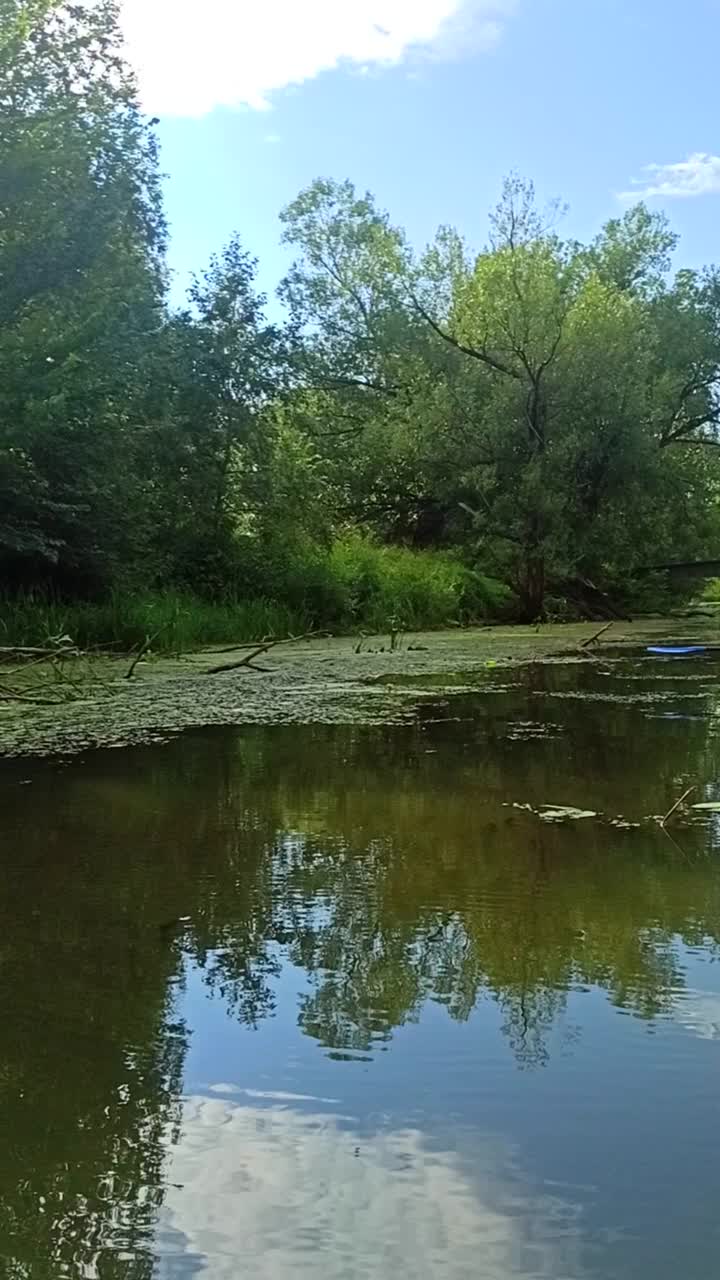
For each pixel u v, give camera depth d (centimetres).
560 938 239
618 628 1748
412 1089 167
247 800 389
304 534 1720
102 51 1474
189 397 1564
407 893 276
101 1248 127
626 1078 170
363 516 2423
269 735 548
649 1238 128
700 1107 160
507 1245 127
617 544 1994
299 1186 140
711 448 2520
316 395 2544
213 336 1616
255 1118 158
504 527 1927
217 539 1580
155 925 250
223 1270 123
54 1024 195
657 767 450
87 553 1265
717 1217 132
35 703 689
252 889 279
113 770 447
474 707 664
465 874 292
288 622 1478
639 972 218
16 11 1280
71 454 1247
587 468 1966
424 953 231
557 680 852
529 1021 193
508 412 1948
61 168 1298
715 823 352
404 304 2456
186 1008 201
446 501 2097
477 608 1969
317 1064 176
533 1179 141
